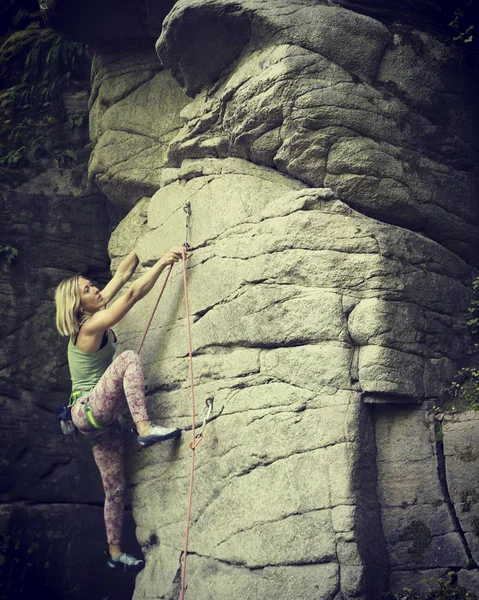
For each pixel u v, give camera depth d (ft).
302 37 22.27
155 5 25.67
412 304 21.72
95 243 28.09
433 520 20.79
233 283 22.56
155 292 24.81
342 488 20.25
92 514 26.20
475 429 21.01
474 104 24.17
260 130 22.56
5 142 28.55
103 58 27.63
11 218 27.61
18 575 25.32
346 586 19.81
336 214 21.84
